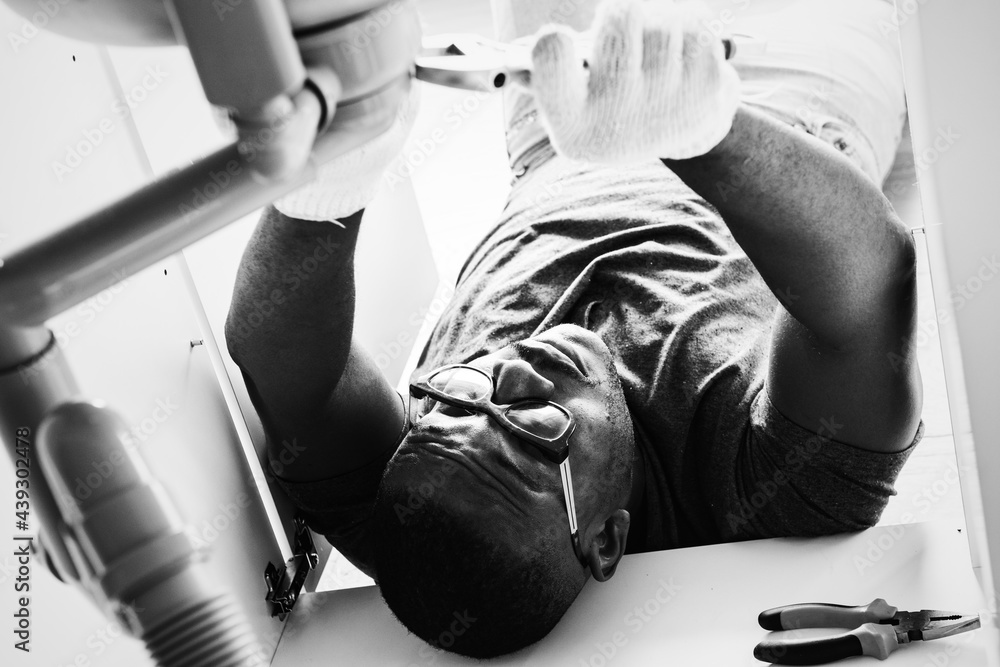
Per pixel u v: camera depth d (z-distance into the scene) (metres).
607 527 0.89
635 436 0.99
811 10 1.36
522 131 1.39
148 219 0.40
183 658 0.45
